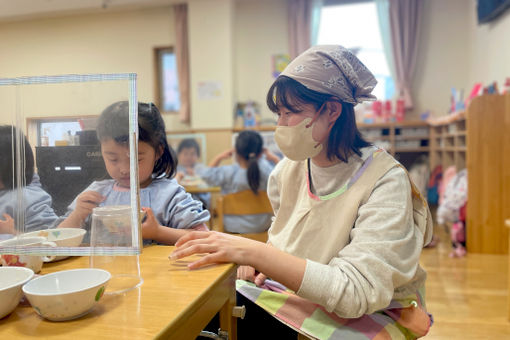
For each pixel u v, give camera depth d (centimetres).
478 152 287
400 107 475
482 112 286
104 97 56
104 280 51
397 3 478
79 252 57
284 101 82
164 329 44
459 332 163
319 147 85
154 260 71
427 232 83
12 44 577
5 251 59
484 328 167
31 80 58
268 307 82
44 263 71
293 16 504
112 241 56
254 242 72
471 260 269
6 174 59
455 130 365
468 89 476
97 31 554
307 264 69
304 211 89
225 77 484
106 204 57
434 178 444
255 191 210
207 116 490
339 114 83
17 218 59
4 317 48
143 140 81
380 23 487
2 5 506
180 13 514
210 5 482
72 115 57
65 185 58
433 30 487
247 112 489
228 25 479
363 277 67
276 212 106
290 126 83
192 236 75
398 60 482
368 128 480
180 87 524
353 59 84
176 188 98
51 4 507
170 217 95
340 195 84
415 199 82
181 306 50
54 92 57
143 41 541
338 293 65
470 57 468
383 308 74
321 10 503
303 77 79
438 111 490
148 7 535
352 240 75
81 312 47
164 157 98
